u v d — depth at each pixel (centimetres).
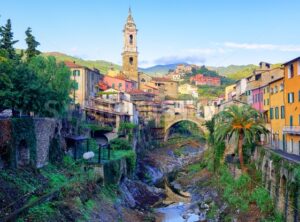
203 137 15612
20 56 7781
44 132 5059
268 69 9719
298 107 6225
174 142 14888
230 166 7081
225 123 6644
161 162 11131
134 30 17975
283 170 4656
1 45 7338
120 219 5075
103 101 10906
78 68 10850
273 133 7594
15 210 3347
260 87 8562
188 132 17038
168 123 14800
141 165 9856
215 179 7575
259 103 8738
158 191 7819
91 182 5325
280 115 7144
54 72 6338
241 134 6419
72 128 7094
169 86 19912
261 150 6059
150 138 13650
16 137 4247
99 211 4825
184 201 7162
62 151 5953
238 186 6112
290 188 4238
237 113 6425
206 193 7156
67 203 4222
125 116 10831
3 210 3253
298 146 6162
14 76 4828
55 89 6122
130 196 6594
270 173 5241
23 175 4159
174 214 6216
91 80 11719
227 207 5819
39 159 4853
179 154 13162
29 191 3897
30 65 6284
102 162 6078
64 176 5034
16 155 4259
